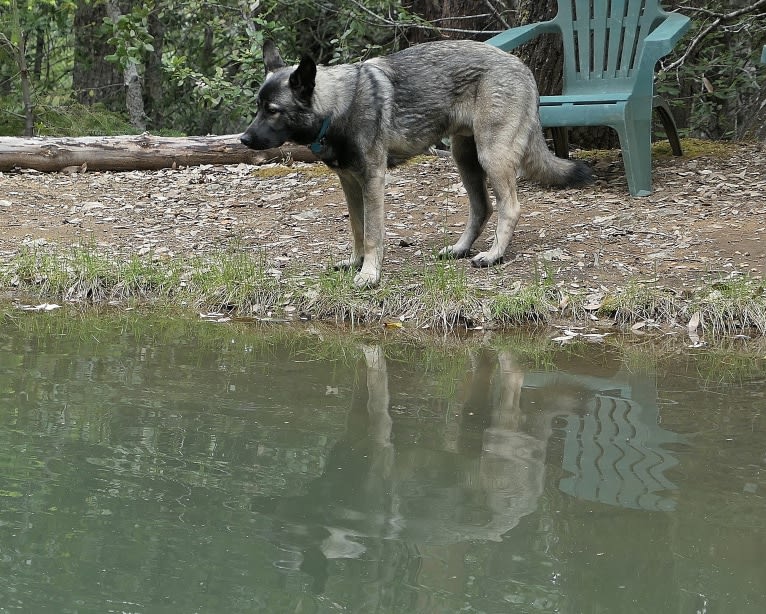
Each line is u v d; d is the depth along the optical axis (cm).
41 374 380
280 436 308
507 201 570
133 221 713
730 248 571
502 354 439
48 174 851
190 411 333
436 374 400
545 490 264
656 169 752
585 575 211
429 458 289
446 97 558
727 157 770
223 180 820
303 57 502
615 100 661
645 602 196
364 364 416
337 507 247
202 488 257
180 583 202
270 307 527
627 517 243
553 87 848
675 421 331
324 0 1086
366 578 207
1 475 262
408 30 1062
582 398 363
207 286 546
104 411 330
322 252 622
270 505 247
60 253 615
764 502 254
